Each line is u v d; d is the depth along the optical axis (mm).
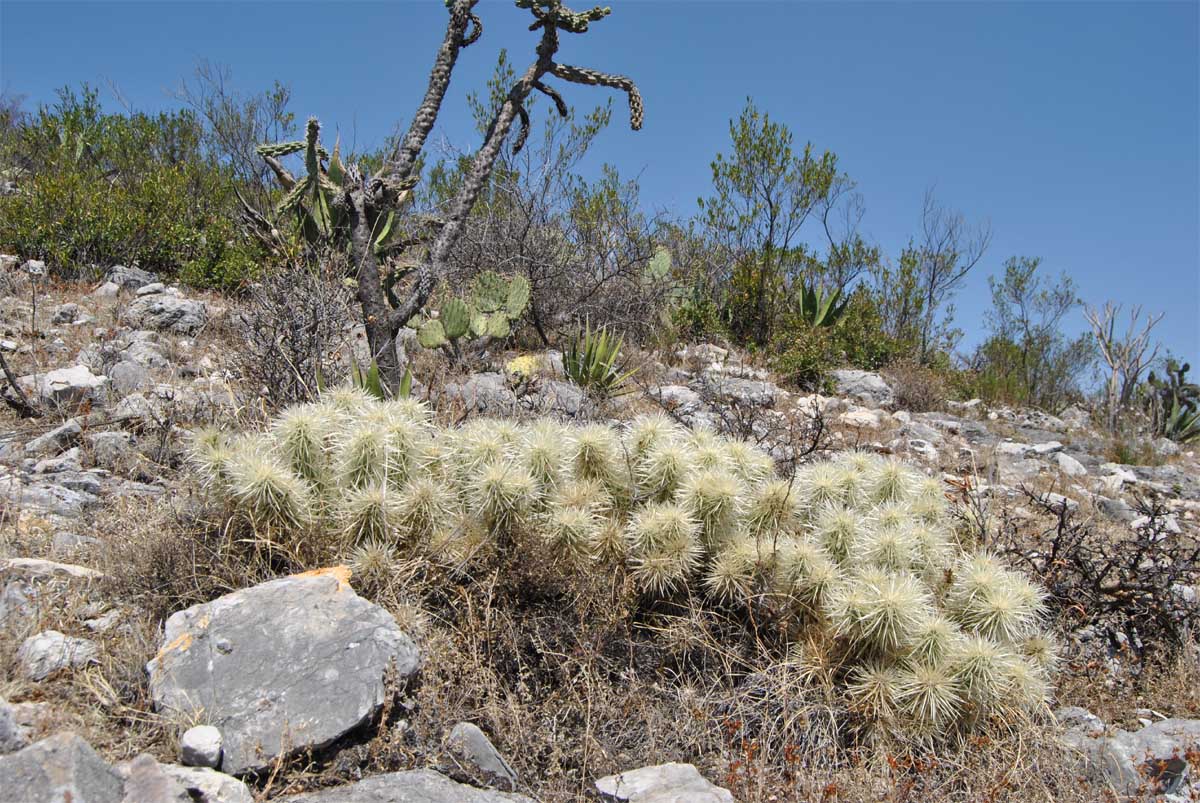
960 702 3107
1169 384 13742
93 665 2729
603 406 6672
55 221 9359
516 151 6035
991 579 3490
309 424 3527
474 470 3551
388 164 5941
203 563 3238
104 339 6770
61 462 4492
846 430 8469
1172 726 3295
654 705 3131
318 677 2654
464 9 5496
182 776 2266
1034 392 16141
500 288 8969
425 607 3258
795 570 3385
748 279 13477
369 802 2332
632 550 3434
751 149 13805
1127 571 4516
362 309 5797
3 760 2043
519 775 2756
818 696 3154
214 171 12859
